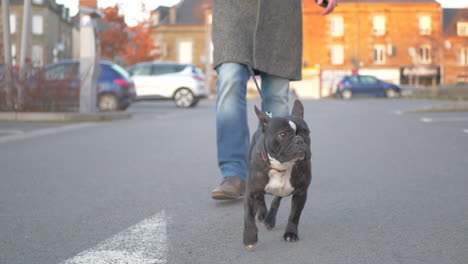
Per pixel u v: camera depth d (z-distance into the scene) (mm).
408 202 4141
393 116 14969
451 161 6293
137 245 3119
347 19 51844
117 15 42344
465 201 4148
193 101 21781
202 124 12398
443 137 8984
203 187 4887
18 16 49250
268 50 4172
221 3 4176
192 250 3014
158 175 5555
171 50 55969
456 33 52469
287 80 4367
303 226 3496
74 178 5410
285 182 3045
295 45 4305
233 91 4129
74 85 14109
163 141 8797
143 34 48219
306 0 52250
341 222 3578
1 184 5094
